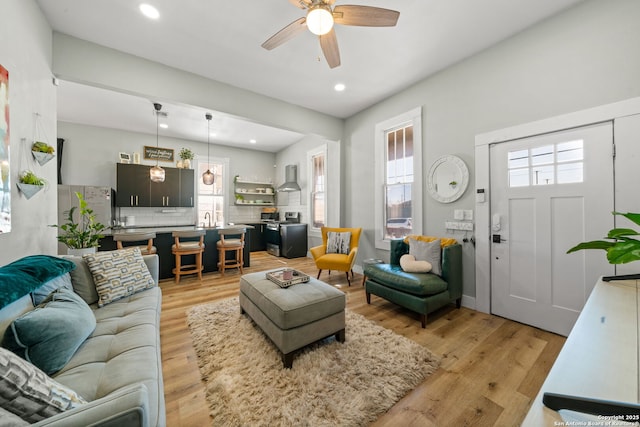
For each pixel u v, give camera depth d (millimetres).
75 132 4934
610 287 1436
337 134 4484
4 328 1070
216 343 2004
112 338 1409
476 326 2357
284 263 5133
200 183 6344
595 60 1978
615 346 840
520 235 2424
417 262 2691
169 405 1408
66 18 2170
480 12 2133
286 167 6582
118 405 733
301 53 2668
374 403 1410
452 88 2908
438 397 1482
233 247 4152
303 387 1525
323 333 1901
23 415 736
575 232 2111
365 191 4172
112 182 5266
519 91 2387
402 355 1854
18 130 1687
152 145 5711
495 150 2578
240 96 3391
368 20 1777
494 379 1632
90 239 2615
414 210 3332
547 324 2262
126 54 2643
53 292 1443
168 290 3348
